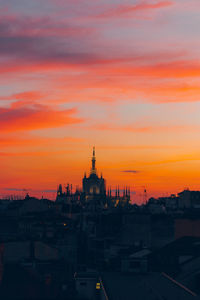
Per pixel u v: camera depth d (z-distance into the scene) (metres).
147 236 145.50
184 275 79.12
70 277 101.19
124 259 86.31
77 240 164.88
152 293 64.06
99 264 118.00
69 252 147.62
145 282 71.75
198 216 139.00
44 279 97.50
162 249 95.56
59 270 108.69
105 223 176.75
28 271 103.62
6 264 109.62
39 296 88.12
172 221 142.12
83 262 146.50
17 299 85.75
